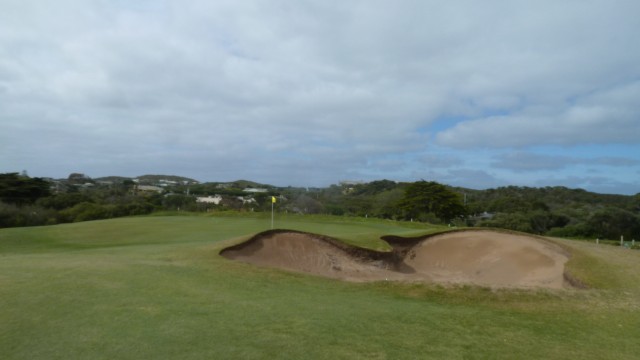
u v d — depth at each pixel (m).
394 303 12.02
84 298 10.51
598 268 15.62
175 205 64.12
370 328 9.16
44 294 10.77
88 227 33.06
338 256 19.72
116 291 11.22
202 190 92.38
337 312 10.31
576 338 9.60
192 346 7.68
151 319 9.06
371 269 19.19
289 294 12.27
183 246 19.97
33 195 64.00
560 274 16.33
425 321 10.08
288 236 20.36
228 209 58.28
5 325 8.73
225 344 7.80
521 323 10.53
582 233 49.66
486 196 84.38
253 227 33.25
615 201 72.38
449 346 8.45
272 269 15.63
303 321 9.32
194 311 9.75
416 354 7.86
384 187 93.38
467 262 19.97
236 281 13.45
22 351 7.53
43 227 33.25
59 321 8.92
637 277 14.76
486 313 11.38
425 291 13.55
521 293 13.23
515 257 19.02
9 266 14.32
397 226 38.16
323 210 62.31
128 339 7.97
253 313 9.80
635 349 9.08
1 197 59.19
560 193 80.81
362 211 65.94
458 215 64.88
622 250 18.80
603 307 12.08
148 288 11.70
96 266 14.39
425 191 63.38
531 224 53.62
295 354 7.49
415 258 20.88
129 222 36.88
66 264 14.79
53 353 7.42
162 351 7.46
